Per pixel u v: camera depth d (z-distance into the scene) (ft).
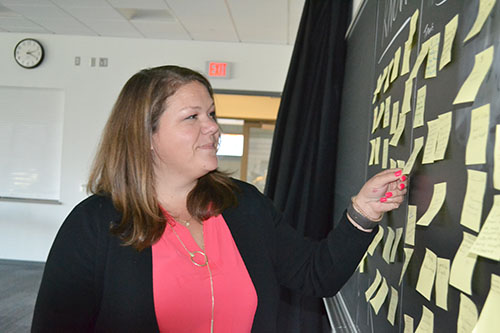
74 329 2.97
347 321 5.68
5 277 14.98
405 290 3.02
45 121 16.79
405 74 3.37
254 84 16.03
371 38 5.18
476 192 1.94
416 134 2.96
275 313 3.32
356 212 3.05
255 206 3.57
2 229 16.65
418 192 2.83
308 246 3.50
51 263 2.98
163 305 3.00
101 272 3.03
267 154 23.03
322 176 7.50
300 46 8.43
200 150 3.18
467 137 2.08
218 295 3.09
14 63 16.28
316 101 7.82
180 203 3.48
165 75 3.21
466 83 2.10
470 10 2.13
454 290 2.15
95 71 16.21
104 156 3.27
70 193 16.34
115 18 14.08
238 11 12.90
